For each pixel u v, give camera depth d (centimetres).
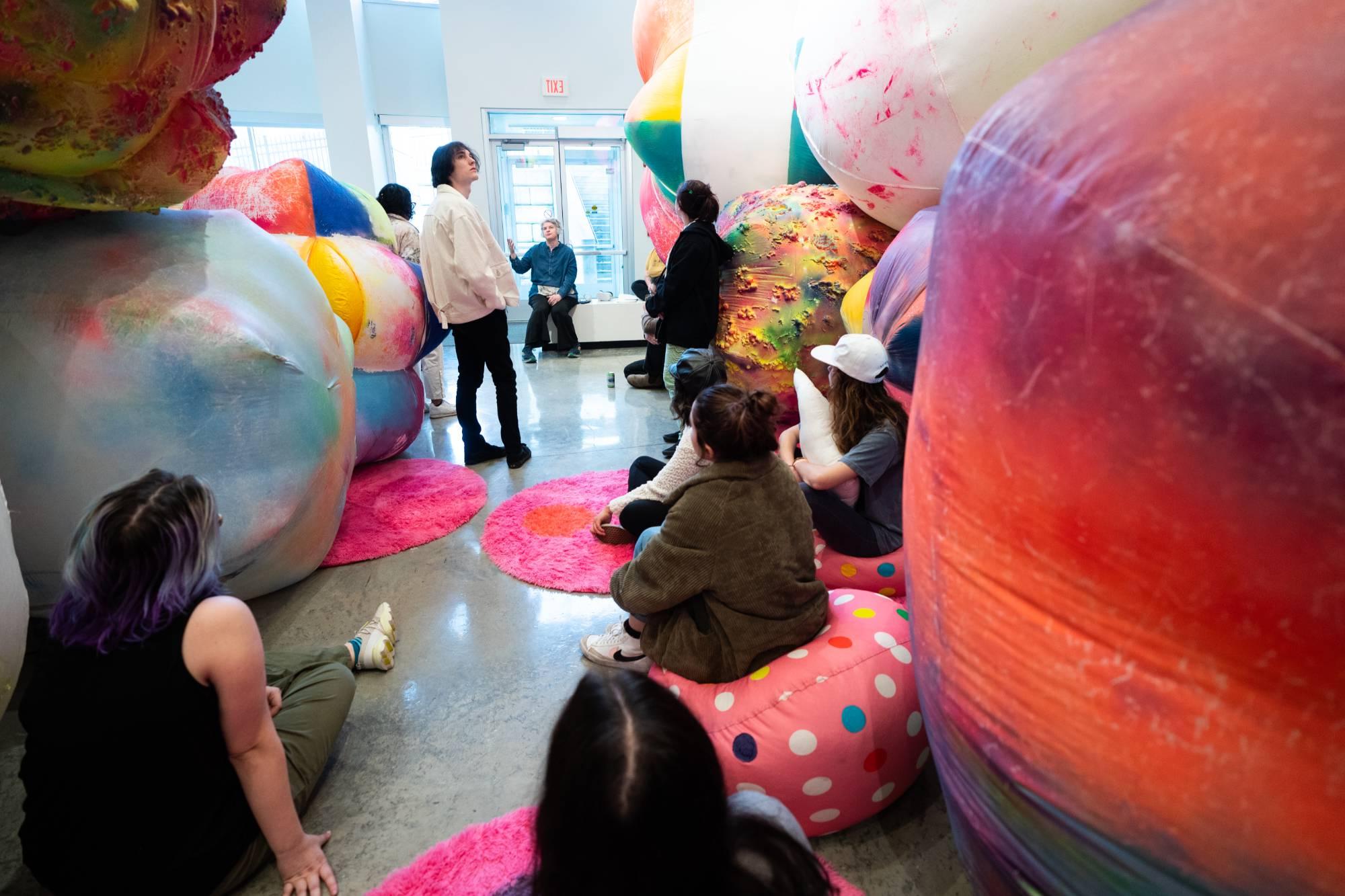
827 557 220
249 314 207
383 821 160
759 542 159
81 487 185
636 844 59
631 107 405
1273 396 63
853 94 226
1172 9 78
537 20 740
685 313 329
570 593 257
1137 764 76
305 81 805
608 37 756
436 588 261
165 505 118
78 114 160
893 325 216
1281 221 63
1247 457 65
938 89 197
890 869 148
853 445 216
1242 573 67
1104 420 73
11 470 180
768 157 372
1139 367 70
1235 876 73
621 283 870
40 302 180
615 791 59
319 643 227
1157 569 72
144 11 153
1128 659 75
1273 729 67
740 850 73
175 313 191
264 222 328
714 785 63
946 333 94
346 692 172
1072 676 80
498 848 147
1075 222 75
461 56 737
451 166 344
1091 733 79
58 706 117
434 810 163
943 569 95
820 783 148
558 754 64
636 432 459
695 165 387
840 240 319
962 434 90
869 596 185
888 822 161
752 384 336
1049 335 77
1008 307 82
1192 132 69
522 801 166
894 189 251
